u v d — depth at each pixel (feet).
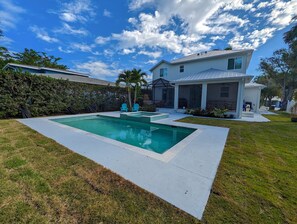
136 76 48.75
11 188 7.76
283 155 13.17
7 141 15.06
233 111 40.37
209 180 9.03
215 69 51.60
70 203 6.90
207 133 20.94
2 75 27.91
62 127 22.17
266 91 96.17
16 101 29.91
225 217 6.29
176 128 27.17
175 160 11.75
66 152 12.70
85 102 43.52
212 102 53.16
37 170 9.61
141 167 10.46
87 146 14.38
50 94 35.14
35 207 6.62
